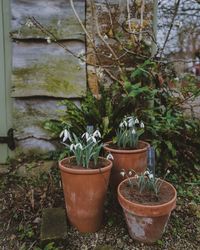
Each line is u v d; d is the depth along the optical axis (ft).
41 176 7.73
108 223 5.82
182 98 8.24
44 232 5.38
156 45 8.22
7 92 8.14
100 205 5.49
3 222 6.08
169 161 7.69
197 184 7.40
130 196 5.04
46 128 7.63
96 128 6.88
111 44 8.09
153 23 8.20
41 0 7.73
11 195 6.94
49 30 7.82
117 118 7.17
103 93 7.51
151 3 8.14
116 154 5.96
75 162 5.63
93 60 7.99
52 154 8.09
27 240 5.56
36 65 7.95
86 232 5.59
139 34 8.00
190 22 16.88
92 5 7.86
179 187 7.20
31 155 8.25
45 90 8.03
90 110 7.22
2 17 7.80
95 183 5.24
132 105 7.34
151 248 5.22
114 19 8.04
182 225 5.86
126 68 8.15
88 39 7.94
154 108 7.68
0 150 8.30
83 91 8.04
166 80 8.21
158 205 4.73
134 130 6.17
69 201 5.48
